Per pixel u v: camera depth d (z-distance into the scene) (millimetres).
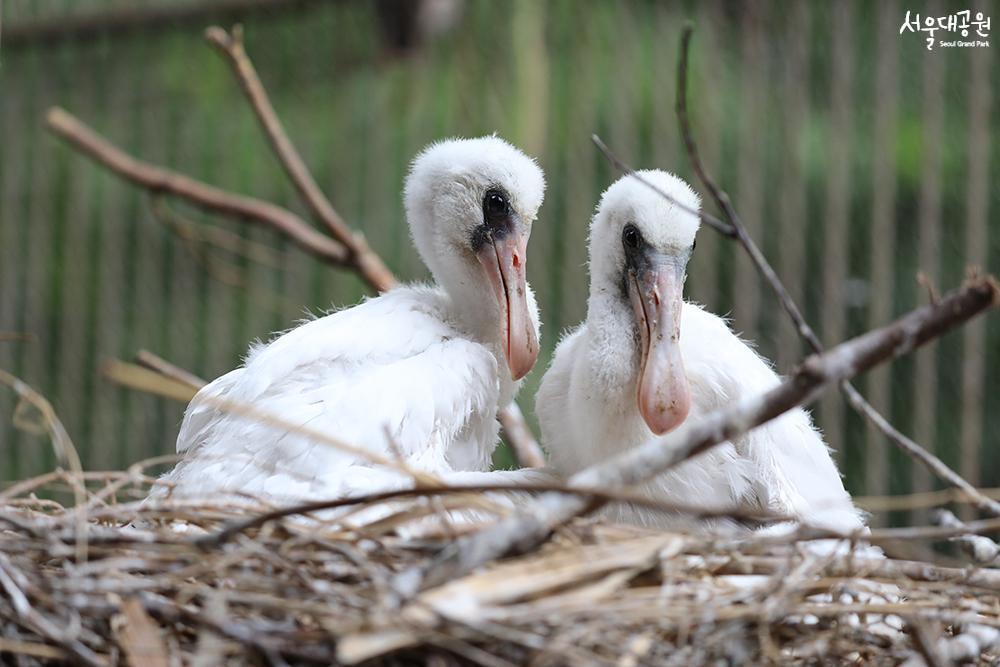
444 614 5086
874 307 14227
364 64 16984
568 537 5695
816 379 4926
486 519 7012
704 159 15062
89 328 16531
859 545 6566
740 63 15375
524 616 5191
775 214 14633
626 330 7805
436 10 15852
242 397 7805
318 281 16000
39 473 16000
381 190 16250
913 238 14812
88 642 5555
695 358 7926
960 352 14039
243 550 5574
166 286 16453
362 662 5281
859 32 15008
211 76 17375
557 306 14945
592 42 15922
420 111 16125
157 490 7719
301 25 17375
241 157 17078
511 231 8570
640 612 5352
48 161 17016
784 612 5578
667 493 7473
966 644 5715
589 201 15391
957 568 6406
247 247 16156
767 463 7672
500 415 9305
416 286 9141
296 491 7219
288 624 5430
